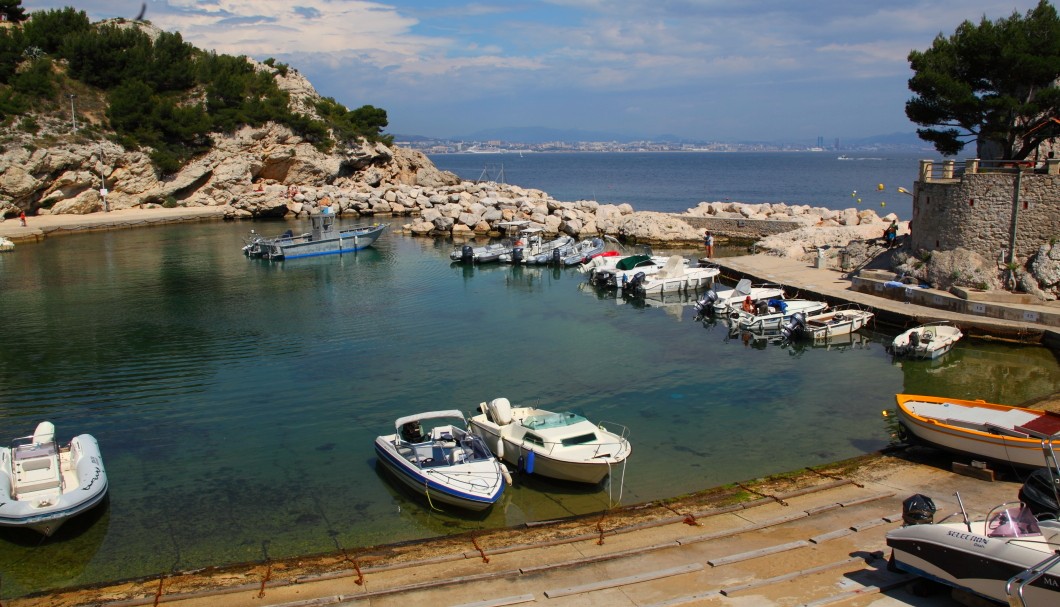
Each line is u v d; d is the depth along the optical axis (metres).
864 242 46.66
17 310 41.81
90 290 47.66
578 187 160.25
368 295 46.38
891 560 14.08
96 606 14.21
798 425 24.69
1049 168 34.38
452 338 35.88
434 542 16.66
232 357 32.66
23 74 85.31
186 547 17.36
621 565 15.05
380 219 89.81
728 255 59.91
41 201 80.19
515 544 16.36
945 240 38.22
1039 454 18.38
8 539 17.70
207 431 24.44
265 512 19.05
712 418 25.38
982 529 12.74
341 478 21.02
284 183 101.94
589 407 26.45
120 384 29.08
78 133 82.94
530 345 34.66
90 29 98.81
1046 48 40.19
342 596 14.08
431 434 21.80
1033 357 31.44
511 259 57.75
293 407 26.56
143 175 88.56
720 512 17.59
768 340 35.62
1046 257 34.41
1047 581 11.35
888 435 23.75
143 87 92.12
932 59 43.12
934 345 31.45
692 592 13.74
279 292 47.25
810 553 15.11
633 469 21.33
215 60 106.88
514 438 21.20
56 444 21.05
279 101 102.44
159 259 60.22
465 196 87.81
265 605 14.08
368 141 112.44
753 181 184.00
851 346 34.44
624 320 39.91
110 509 19.22
